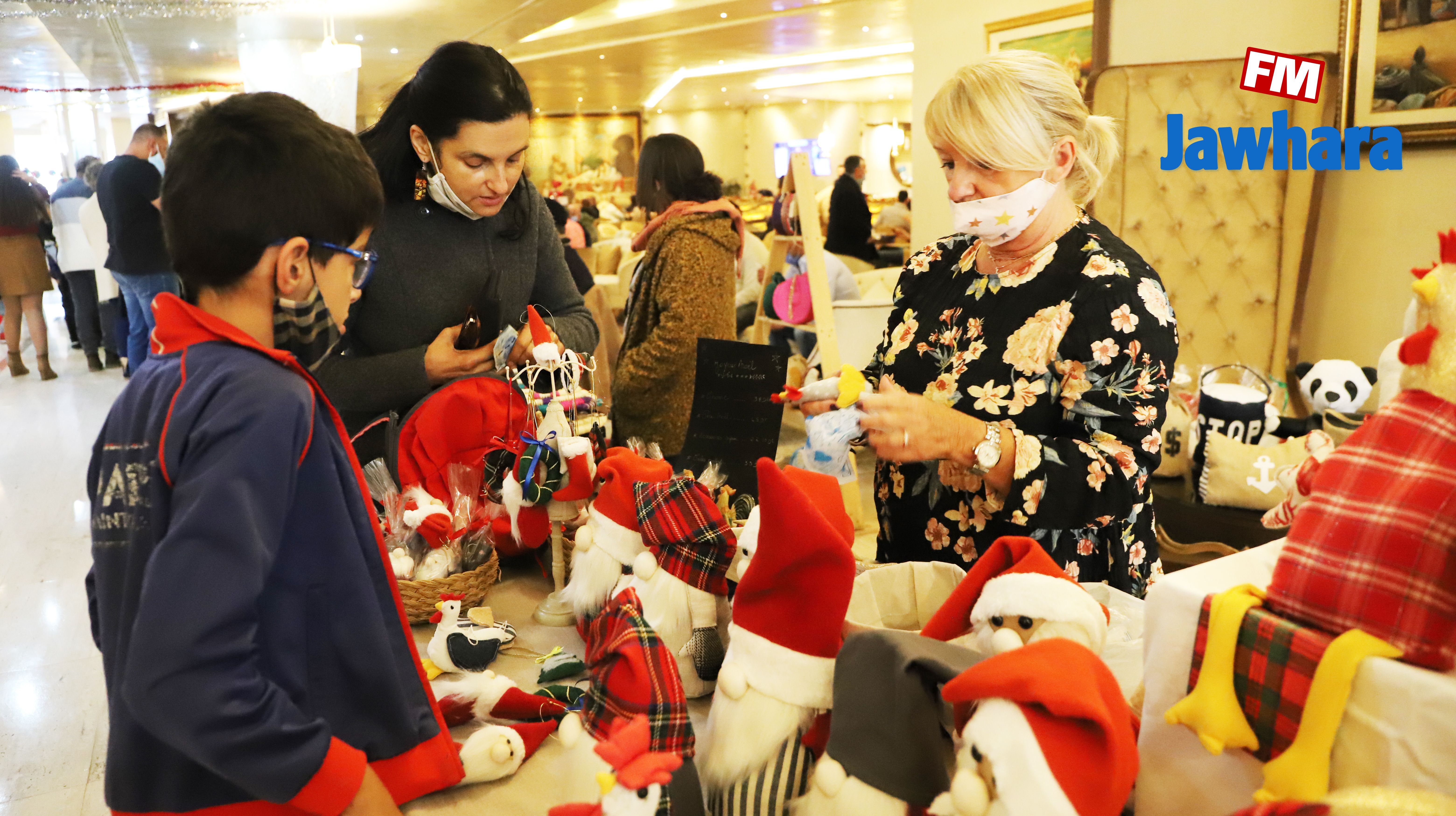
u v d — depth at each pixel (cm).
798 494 95
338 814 86
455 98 161
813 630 96
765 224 1502
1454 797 67
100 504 91
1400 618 72
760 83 1733
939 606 126
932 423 125
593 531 139
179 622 76
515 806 108
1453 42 247
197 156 85
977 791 73
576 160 2211
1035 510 125
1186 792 87
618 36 1128
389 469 168
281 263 88
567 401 161
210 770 89
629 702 91
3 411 559
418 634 154
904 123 2000
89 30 859
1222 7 311
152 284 610
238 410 83
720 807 96
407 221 181
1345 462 78
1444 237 75
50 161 2170
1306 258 289
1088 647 89
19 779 158
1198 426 249
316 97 793
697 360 190
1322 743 74
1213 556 235
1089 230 135
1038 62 128
